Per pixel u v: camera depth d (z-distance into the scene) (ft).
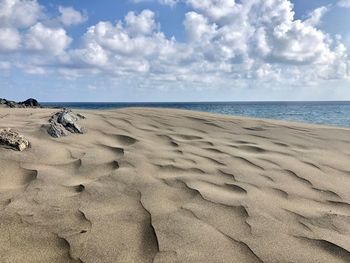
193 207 8.62
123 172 10.74
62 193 9.04
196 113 27.14
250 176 11.18
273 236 7.41
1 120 16.56
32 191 9.02
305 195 9.90
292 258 6.66
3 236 6.89
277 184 10.63
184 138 16.34
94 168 10.98
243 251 6.79
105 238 7.01
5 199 8.49
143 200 8.86
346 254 6.88
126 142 14.48
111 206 8.45
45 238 6.90
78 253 6.49
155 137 15.90
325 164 13.12
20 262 6.14
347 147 16.55
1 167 10.21
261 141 17.01
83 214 7.95
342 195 10.03
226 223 7.88
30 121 16.48
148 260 6.38
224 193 9.64
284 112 94.53
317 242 7.27
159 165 11.60
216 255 6.62
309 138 18.42
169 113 25.12
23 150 11.66
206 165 12.03
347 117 65.31
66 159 11.61
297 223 8.09
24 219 7.57
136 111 25.61
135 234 7.22
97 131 15.80
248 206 8.82
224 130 19.65
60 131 14.32
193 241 7.05
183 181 10.28
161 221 7.80
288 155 14.28
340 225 8.10
